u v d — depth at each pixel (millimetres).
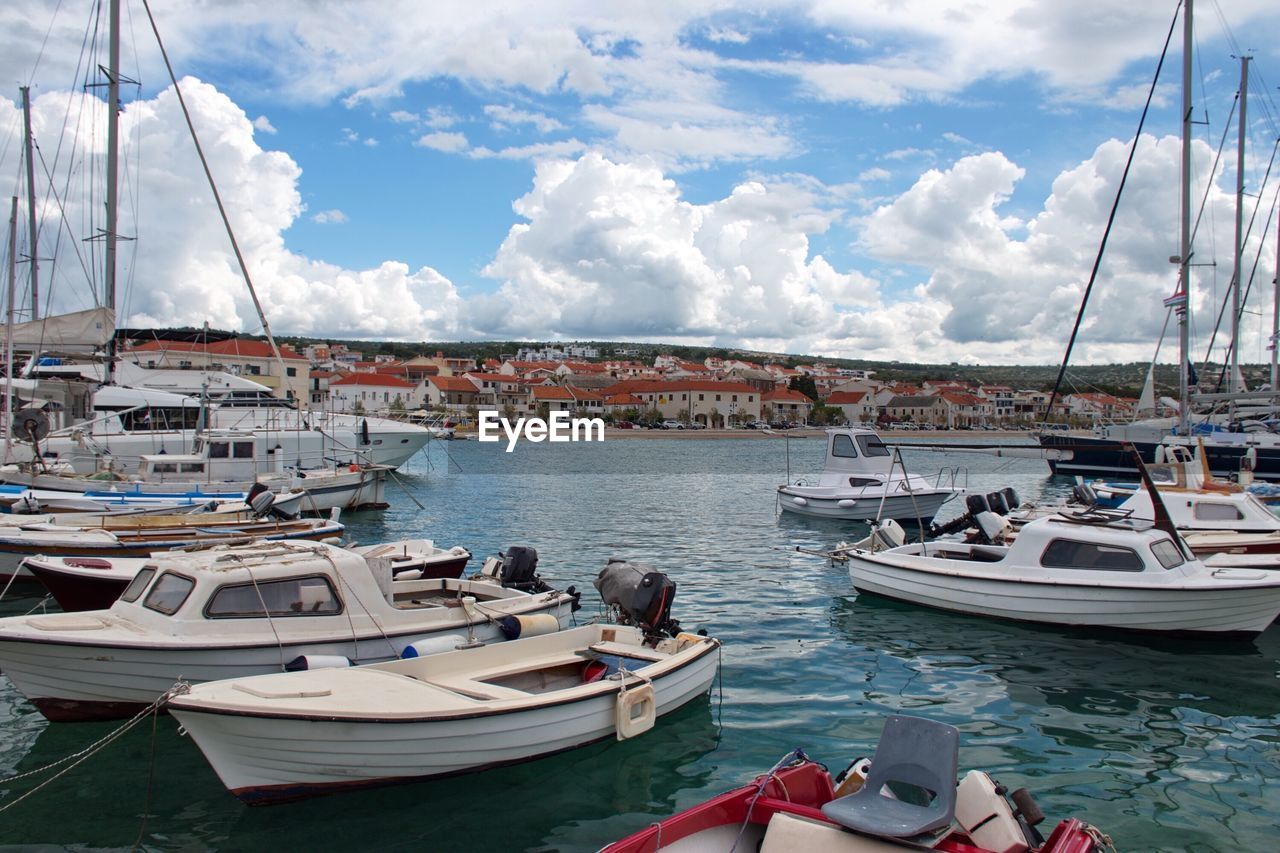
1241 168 40250
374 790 7957
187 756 8938
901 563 15547
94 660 8977
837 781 7262
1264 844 7234
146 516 17703
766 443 106688
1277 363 39812
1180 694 10906
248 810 7746
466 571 19312
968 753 9094
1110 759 8945
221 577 9562
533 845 7219
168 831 7414
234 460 26922
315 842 7242
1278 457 35875
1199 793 8180
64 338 28016
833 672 11789
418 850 7121
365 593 10398
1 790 8188
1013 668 11953
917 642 13227
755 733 9617
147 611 9664
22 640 8773
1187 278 32938
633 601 10664
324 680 8328
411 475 49375
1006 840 5535
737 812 6191
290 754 7488
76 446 27594
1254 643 13031
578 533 25516
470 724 8008
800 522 27906
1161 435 41656
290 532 17734
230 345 71125
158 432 29047
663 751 9086
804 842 5566
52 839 7293
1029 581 13859
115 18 28594
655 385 150750
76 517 17344
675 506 33000
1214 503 18125
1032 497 36906
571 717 8773
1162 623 12969
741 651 12805
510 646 10055
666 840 5742
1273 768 8742
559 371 179000
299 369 74625
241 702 7395
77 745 9195
